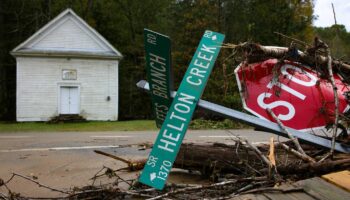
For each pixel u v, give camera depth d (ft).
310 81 14.55
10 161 23.30
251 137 37.35
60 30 82.58
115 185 13.69
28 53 80.18
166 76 12.81
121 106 122.42
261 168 14.17
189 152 15.51
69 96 82.74
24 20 119.44
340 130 15.21
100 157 24.21
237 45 14.08
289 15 115.75
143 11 132.57
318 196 10.43
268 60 14.57
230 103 58.03
